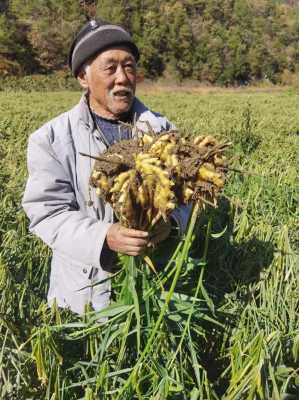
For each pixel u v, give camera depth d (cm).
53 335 245
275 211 447
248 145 938
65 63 5469
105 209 267
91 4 6269
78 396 253
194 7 6938
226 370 256
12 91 3950
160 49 6153
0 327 250
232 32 6594
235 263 328
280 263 302
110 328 237
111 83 262
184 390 234
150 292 234
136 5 6219
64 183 266
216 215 331
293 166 636
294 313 291
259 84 6719
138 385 231
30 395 240
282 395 235
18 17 5712
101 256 244
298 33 7075
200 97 3656
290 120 1441
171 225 242
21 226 388
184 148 206
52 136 266
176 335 252
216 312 285
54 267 279
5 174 571
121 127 274
